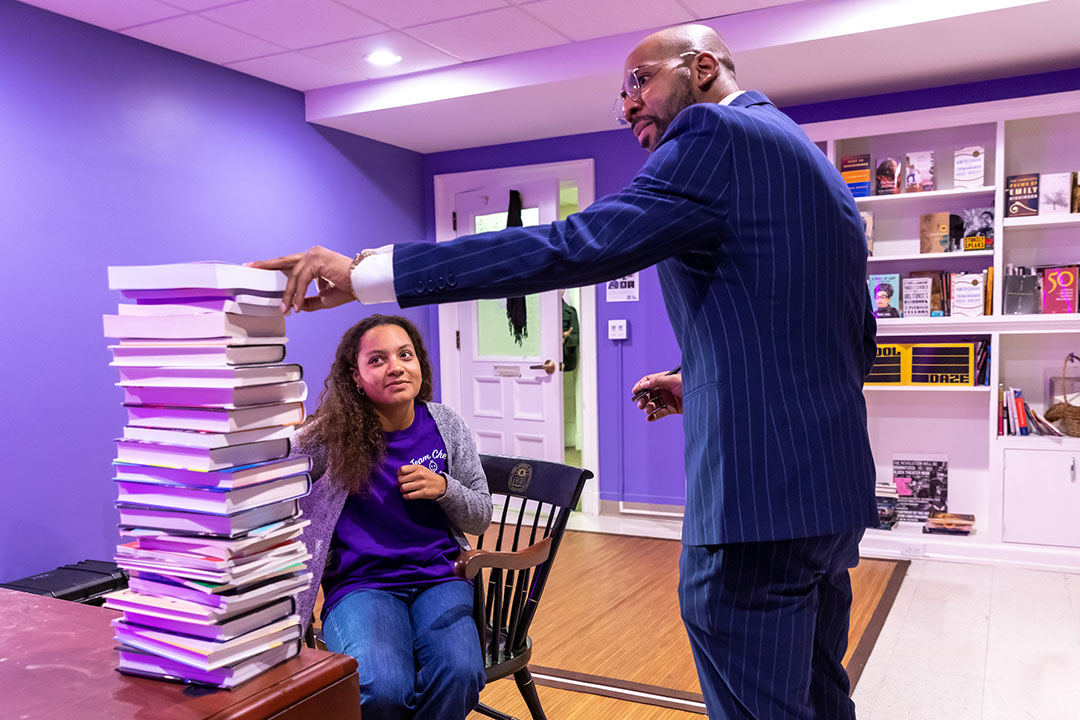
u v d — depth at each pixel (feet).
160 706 2.72
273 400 3.04
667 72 4.20
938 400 14.56
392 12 11.23
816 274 3.62
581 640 10.22
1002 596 11.53
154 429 2.96
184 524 2.91
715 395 3.61
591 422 17.26
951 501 14.58
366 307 16.78
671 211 3.42
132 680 2.96
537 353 17.44
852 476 3.71
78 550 11.14
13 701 2.78
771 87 13.78
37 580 9.55
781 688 3.68
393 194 17.72
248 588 2.90
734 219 3.53
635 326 16.72
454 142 17.51
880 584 12.16
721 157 3.51
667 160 3.52
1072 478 12.74
